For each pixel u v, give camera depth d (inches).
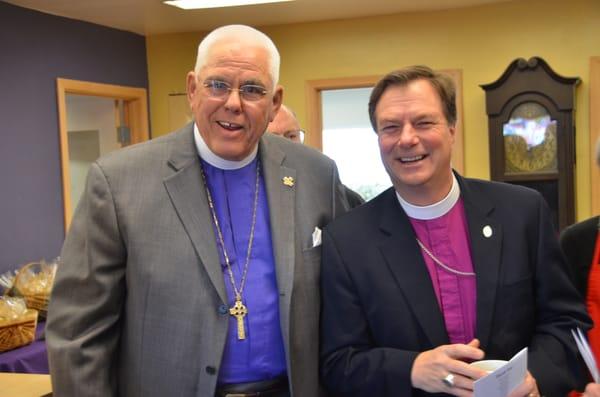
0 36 149.3
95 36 176.7
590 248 73.8
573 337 60.1
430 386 55.9
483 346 58.5
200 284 59.1
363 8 169.6
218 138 60.4
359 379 60.0
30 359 114.2
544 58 165.6
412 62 175.9
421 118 57.6
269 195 65.0
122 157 62.3
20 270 144.0
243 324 60.5
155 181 61.2
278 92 63.9
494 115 160.6
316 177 69.8
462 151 173.0
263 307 61.5
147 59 196.9
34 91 158.1
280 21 182.5
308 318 63.6
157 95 197.0
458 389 54.1
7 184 151.0
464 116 172.7
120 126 193.6
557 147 156.3
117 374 62.2
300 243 64.9
